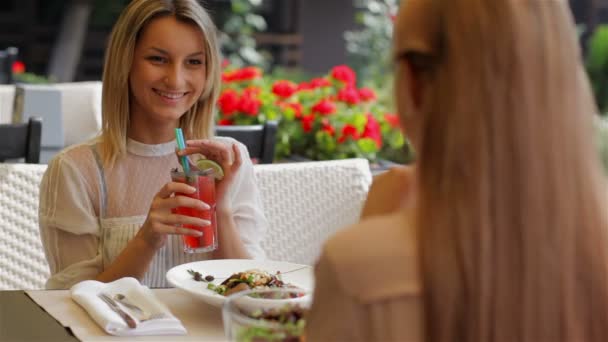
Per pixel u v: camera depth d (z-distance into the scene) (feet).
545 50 2.72
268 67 38.06
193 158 7.03
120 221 6.66
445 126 2.75
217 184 6.65
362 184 8.62
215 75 6.83
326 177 8.50
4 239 7.63
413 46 2.86
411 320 2.78
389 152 13.38
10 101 14.79
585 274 2.83
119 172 6.69
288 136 12.75
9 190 7.65
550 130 2.71
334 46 40.19
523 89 2.68
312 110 12.66
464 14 2.76
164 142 6.83
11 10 38.04
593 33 39.50
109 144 6.66
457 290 2.73
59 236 6.59
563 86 2.74
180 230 5.92
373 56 32.60
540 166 2.69
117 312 5.08
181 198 5.89
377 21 33.35
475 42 2.72
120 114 6.64
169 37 6.52
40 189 6.68
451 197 2.72
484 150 2.68
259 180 8.25
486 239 2.69
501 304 2.73
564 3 2.80
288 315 3.79
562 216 2.73
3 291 5.58
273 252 8.31
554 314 2.77
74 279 6.45
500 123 2.68
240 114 13.03
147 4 6.54
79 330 4.91
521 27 2.71
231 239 6.67
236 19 37.11
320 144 12.49
